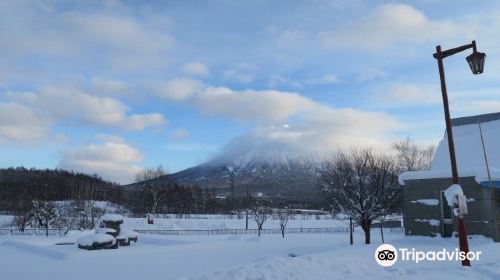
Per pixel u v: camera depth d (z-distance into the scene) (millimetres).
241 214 83750
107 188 115875
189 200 98750
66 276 14742
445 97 14562
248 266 12125
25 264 18391
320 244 27844
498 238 19766
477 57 14086
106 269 16297
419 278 11289
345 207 24891
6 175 123875
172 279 11203
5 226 66062
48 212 63750
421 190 22297
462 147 26281
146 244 30891
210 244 27156
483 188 20219
